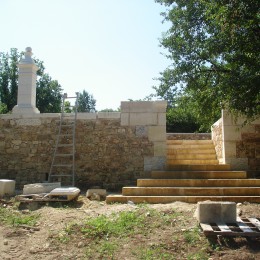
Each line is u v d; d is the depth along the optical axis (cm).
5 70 2981
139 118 952
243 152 925
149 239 507
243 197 730
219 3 716
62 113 979
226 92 758
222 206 541
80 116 973
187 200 735
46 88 2998
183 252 466
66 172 959
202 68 1119
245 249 464
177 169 911
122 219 586
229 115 937
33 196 723
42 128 990
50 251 480
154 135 938
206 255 455
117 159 943
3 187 802
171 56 1117
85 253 471
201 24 1059
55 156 936
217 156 1030
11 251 481
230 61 801
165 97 1234
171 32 1124
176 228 540
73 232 538
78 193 766
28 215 648
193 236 503
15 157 988
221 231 482
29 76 1035
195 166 904
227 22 706
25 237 532
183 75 1134
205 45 880
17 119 1004
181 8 1106
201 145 1102
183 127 1792
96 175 945
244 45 734
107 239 513
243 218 560
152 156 930
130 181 928
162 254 460
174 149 1071
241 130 933
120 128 954
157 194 769
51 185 805
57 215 629
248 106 732
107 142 954
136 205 705
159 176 862
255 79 679
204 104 1035
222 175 848
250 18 699
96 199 784
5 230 558
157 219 584
